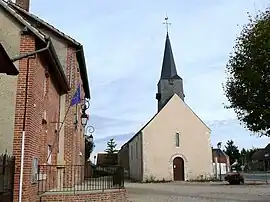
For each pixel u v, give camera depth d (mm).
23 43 12227
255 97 15312
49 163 15578
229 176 36094
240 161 99500
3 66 8672
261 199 19188
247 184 34938
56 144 17312
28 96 11852
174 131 43625
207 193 23734
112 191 15328
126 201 16734
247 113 16266
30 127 11789
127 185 34844
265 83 14859
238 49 15859
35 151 12570
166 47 51844
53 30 19047
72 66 19453
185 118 44125
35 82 12367
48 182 15031
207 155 43344
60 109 18484
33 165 12211
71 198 13719
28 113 11758
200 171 42875
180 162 43062
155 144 42938
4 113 11688
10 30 12305
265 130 16250
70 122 18703
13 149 11461
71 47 19609
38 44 12641
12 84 11891
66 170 18062
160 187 31141
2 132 11555
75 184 17500
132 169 51875
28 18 18516
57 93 17641
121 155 66438
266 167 87688
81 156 25969
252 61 15039
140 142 44312
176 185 34469
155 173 42125
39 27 18938
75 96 18359
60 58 19156
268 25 14430
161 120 43688
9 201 10805
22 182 11281
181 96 49031
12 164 11133
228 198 19844
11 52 12125
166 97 48938
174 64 50938
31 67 12070
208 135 43875
